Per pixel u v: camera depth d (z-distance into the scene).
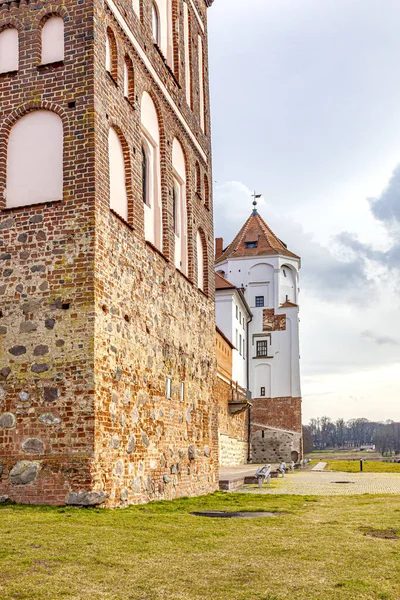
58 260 12.61
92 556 7.91
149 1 17.33
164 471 15.77
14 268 12.90
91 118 12.93
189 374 18.55
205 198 22.25
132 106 15.30
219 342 45.53
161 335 16.27
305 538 9.84
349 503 16.20
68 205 12.75
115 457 12.77
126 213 14.64
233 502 16.12
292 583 7.06
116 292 13.39
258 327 62.66
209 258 21.88
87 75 13.12
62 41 13.55
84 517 10.63
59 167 13.12
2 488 12.05
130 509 12.62
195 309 19.67
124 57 15.20
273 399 61.09
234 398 49.91
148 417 14.88
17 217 13.09
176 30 19.88
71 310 12.34
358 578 7.32
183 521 11.30
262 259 63.66
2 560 7.45
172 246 17.78
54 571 7.16
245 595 6.57
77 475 11.73
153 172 17.23
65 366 12.17
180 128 19.56
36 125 13.47
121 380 13.34
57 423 12.02
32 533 8.93
